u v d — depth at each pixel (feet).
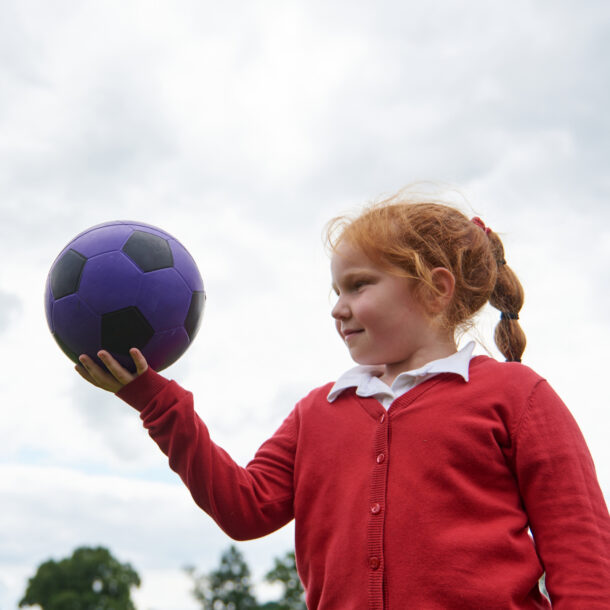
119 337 7.64
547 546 6.85
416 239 8.06
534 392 7.38
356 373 8.25
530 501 7.06
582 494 6.93
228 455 8.03
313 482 7.72
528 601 6.71
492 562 6.62
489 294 8.64
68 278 7.76
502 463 7.13
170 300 7.86
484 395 7.36
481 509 6.86
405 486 7.00
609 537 6.83
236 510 7.72
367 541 6.93
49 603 207.62
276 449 8.38
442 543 6.65
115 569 216.95
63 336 7.83
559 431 7.19
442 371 7.55
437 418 7.25
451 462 7.02
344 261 8.02
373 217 8.14
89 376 7.95
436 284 8.02
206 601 210.38
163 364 8.12
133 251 7.84
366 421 7.66
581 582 6.54
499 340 9.23
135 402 7.63
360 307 7.81
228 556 213.46
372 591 6.73
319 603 7.25
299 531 7.72
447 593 6.47
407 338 7.85
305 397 8.71
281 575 173.37
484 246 8.69
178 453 7.61
